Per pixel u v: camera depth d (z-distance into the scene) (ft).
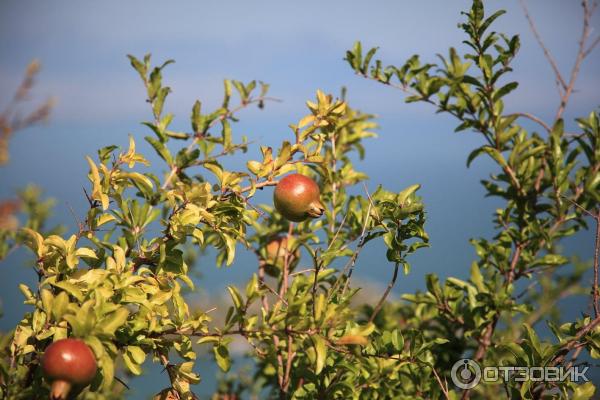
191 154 10.32
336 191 11.75
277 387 12.48
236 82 11.09
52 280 7.45
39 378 7.55
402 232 9.11
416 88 11.43
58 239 7.82
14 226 7.03
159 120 10.55
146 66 10.51
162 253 8.11
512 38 10.13
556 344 8.73
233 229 8.80
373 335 9.85
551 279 12.12
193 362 8.35
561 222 11.18
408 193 9.11
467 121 11.27
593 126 10.94
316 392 9.21
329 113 9.42
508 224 11.29
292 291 8.87
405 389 9.95
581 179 11.29
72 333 7.00
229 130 10.73
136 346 7.77
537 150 10.99
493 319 10.75
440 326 12.35
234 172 8.76
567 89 10.77
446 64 11.51
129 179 8.66
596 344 8.62
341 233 11.45
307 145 9.70
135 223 9.28
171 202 8.38
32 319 7.52
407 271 9.02
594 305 8.72
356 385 9.41
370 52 11.41
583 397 8.58
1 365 7.21
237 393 13.02
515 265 11.16
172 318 8.86
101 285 7.41
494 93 10.66
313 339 7.33
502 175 11.39
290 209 8.87
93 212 8.18
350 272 9.23
